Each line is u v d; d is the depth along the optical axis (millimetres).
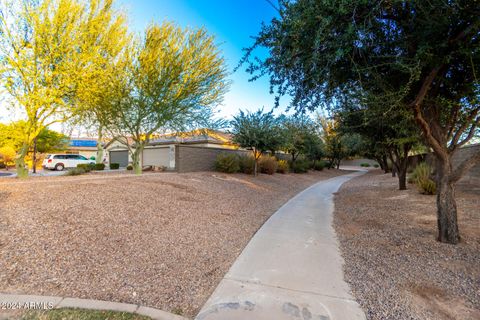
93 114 11477
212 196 8539
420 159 16000
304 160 24672
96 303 2650
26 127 9438
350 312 2650
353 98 4789
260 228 5961
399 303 2811
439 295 2959
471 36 3383
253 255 4254
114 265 3496
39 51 8703
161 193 7531
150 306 2684
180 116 12805
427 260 3861
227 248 4551
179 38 11961
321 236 5332
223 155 15461
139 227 4871
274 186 13320
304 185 15711
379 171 27406
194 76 12281
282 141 14312
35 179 9961
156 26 11594
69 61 9211
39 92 8797
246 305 2771
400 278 3379
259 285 3230
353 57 3701
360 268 3732
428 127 4449
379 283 3266
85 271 3256
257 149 14758
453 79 4469
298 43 3688
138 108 11852
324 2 3090
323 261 4004
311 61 3615
